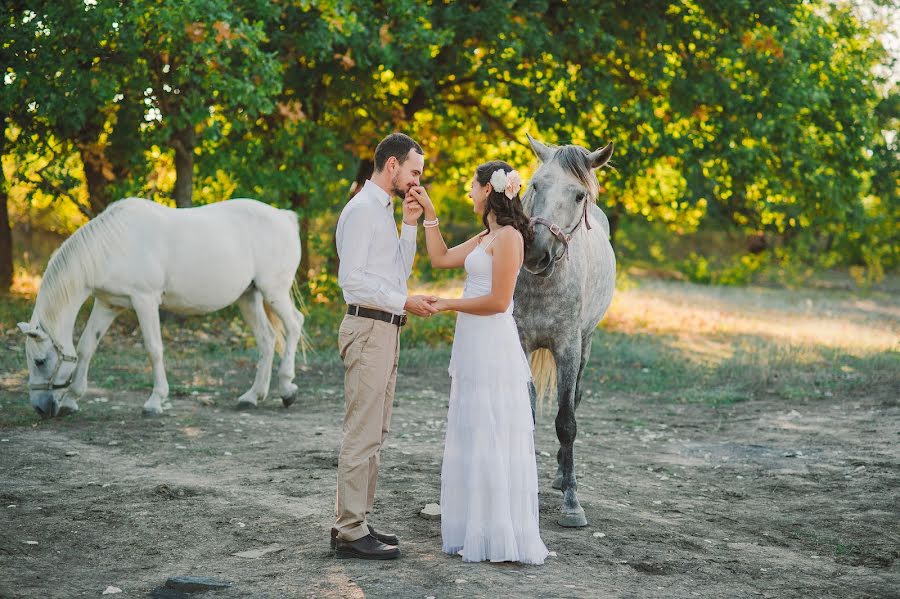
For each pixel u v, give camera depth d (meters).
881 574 4.41
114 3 10.79
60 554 4.25
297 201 15.43
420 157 4.20
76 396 7.83
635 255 36.75
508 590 3.79
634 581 4.07
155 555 4.27
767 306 21.91
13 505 5.04
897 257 32.62
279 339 8.93
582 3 15.02
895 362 12.17
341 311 15.10
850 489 6.27
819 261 34.81
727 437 8.12
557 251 5.00
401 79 16.34
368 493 4.35
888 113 24.83
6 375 9.57
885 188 26.72
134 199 8.04
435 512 4.95
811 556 4.73
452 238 27.59
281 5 12.99
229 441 6.99
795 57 16.23
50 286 7.50
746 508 5.75
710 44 16.28
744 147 16.22
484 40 14.77
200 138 13.32
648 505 5.67
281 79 13.02
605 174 16.58
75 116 11.48
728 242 39.44
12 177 13.19
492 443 4.21
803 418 8.98
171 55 11.77
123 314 13.60
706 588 4.06
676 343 14.48
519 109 15.93
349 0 12.41
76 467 5.99
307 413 8.46
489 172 4.25
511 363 4.32
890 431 8.24
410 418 8.35
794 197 18.27
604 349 13.34
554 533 4.81
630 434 8.19
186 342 12.45
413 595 3.68
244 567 4.08
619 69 16.91
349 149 16.14
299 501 5.23
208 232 8.24
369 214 4.09
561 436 5.20
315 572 3.98
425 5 13.68
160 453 6.50
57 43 11.35
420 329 13.73
